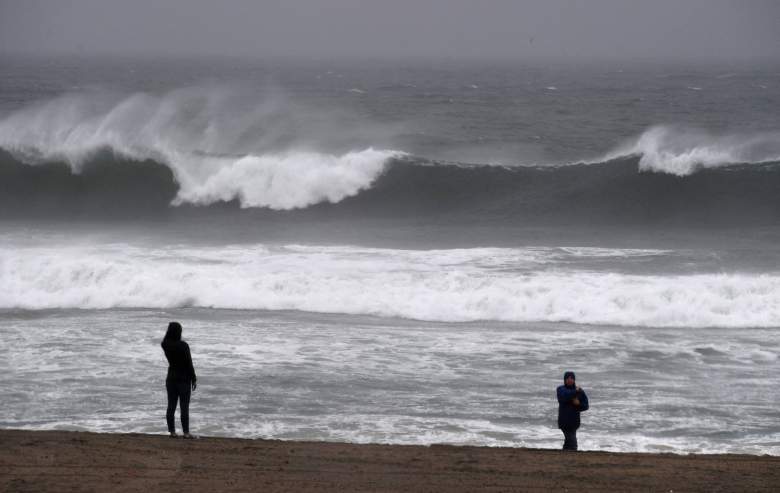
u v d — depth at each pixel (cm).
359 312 7081
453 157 14675
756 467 3653
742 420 4791
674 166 11569
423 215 11250
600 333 6525
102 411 4825
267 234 9950
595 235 10006
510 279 7519
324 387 5266
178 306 7275
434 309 7044
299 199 11488
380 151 11956
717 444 4438
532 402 5047
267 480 3347
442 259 8400
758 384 5394
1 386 5206
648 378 5503
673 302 6975
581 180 11656
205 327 6606
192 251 8744
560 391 4112
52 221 10675
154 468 3466
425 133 17938
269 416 4781
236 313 7056
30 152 11825
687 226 10619
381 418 4772
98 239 9444
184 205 11375
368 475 3459
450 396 5134
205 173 11612
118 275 7600
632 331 6594
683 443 4447
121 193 11531
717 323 6781
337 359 5819
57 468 3431
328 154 12138
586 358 5903
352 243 9431
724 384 5394
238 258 8444
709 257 8494
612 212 11131
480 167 11819
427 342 6247
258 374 5488
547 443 4419
